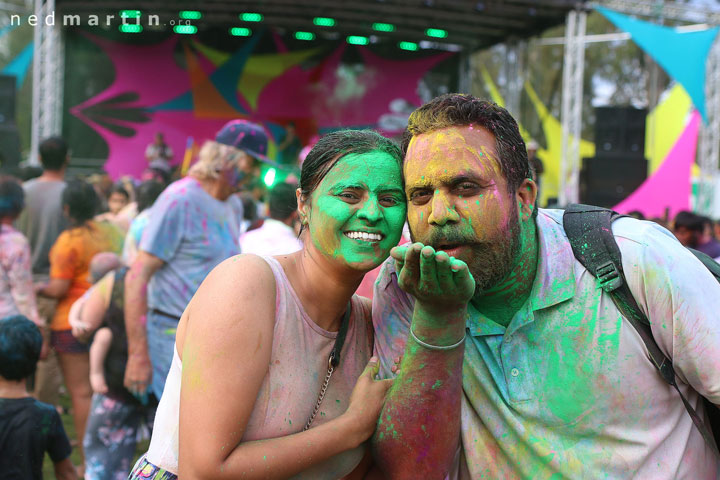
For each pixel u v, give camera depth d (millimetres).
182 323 1609
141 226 3951
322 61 14211
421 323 1442
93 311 3645
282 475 1393
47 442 2854
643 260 1487
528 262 1559
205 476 1321
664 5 11539
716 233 7641
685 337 1456
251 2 12266
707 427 1631
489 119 1481
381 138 1566
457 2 11570
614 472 1524
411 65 14352
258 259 1533
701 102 10469
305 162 1578
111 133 13836
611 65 20984
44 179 5020
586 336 1523
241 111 14172
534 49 15711
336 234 1497
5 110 11133
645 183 11711
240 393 1367
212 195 3439
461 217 1443
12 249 4008
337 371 1629
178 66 13914
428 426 1479
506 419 1569
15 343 2766
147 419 3529
